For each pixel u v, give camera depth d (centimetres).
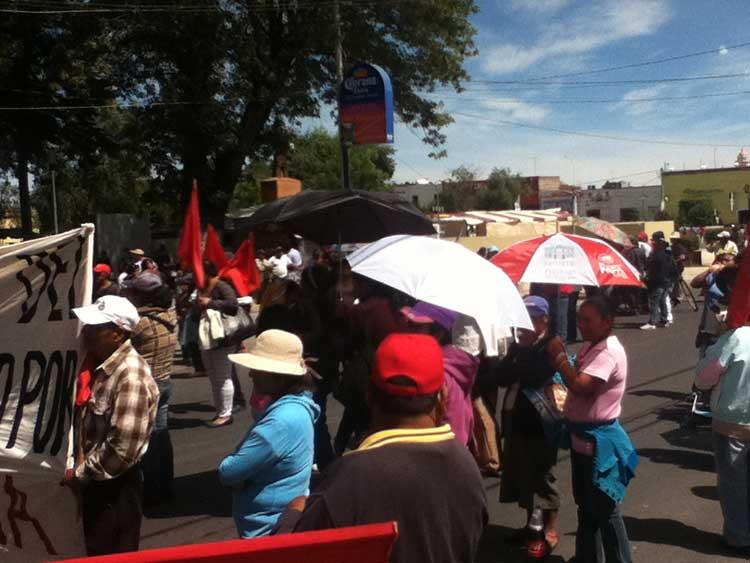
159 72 2316
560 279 488
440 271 380
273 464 338
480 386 547
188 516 576
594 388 429
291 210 736
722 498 510
